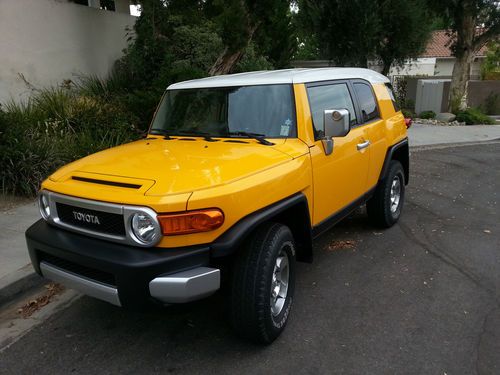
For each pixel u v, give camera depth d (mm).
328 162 4070
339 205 4422
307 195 3748
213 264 3041
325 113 3725
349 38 14906
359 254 5066
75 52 10266
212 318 3787
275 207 3279
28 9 9031
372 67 19344
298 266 4781
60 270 3176
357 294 4152
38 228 3391
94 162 3545
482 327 3566
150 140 4266
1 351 3420
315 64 21969
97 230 3055
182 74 9117
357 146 4633
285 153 3605
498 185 8328
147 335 3576
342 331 3553
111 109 8742
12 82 8805
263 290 3100
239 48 9594
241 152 3533
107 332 3637
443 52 35219
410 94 21297
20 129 6996
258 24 9812
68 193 3139
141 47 10039
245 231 2980
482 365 3104
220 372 3104
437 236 5609
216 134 4043
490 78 29750
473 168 9906
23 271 4340
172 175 3074
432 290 4203
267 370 3109
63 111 8266
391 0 15336
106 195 2955
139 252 2842
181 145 3881
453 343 3361
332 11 14617
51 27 9586
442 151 12320
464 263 4797
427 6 16953
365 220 6211
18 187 6621
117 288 2859
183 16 12164
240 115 4031
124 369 3170
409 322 3660
